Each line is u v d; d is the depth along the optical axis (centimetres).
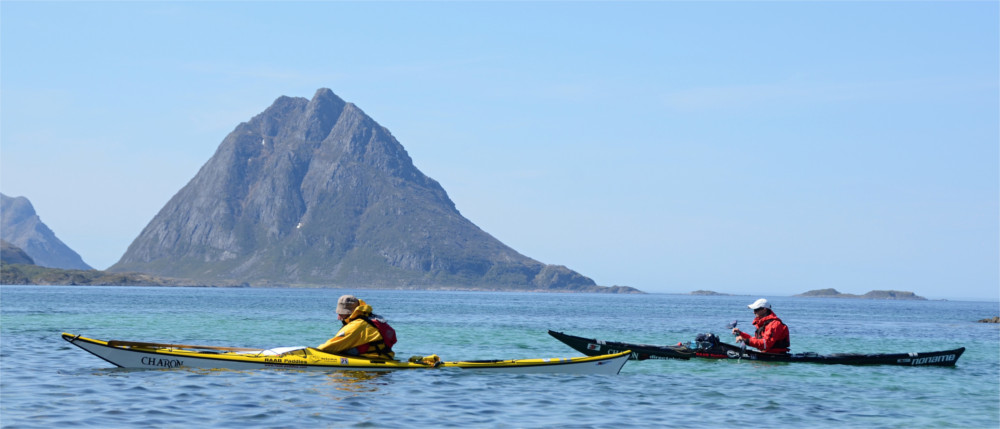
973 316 13738
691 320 8506
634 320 8162
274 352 2088
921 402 1980
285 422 1480
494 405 1723
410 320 6775
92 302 11231
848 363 2719
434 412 1620
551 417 1619
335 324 5678
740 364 2641
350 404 1662
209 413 1549
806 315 12575
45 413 1536
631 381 2186
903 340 5094
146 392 1764
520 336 4444
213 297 18625
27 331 3984
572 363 2233
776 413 1759
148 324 5303
